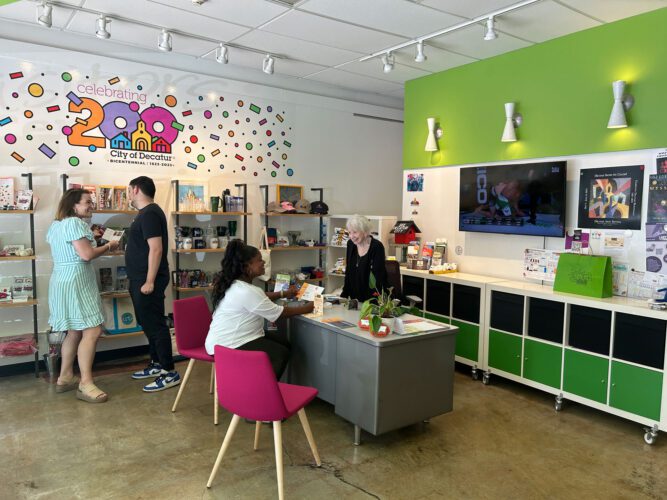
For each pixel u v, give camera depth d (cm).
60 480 274
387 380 302
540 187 432
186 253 530
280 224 601
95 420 352
